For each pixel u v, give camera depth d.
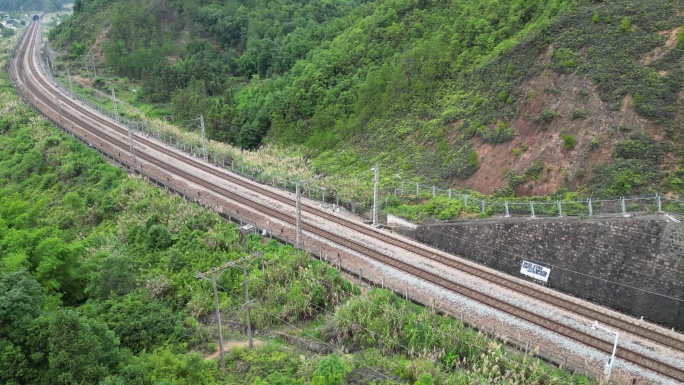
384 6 80.69
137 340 29.81
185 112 83.44
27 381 23.34
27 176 62.78
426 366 27.45
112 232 45.78
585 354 29.31
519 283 35.62
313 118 69.06
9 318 24.25
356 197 50.12
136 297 33.09
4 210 44.50
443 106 56.16
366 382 26.48
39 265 33.16
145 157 64.06
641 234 33.34
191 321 32.72
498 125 47.44
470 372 27.80
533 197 41.31
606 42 45.06
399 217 45.25
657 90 40.25
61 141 66.88
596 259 35.00
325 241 43.00
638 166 37.88
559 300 33.72
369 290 36.31
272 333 32.56
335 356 26.69
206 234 42.78
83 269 35.97
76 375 23.17
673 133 38.28
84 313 30.59
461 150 49.50
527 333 31.19
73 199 52.28
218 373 27.61
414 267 38.38
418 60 62.88
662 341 29.86
